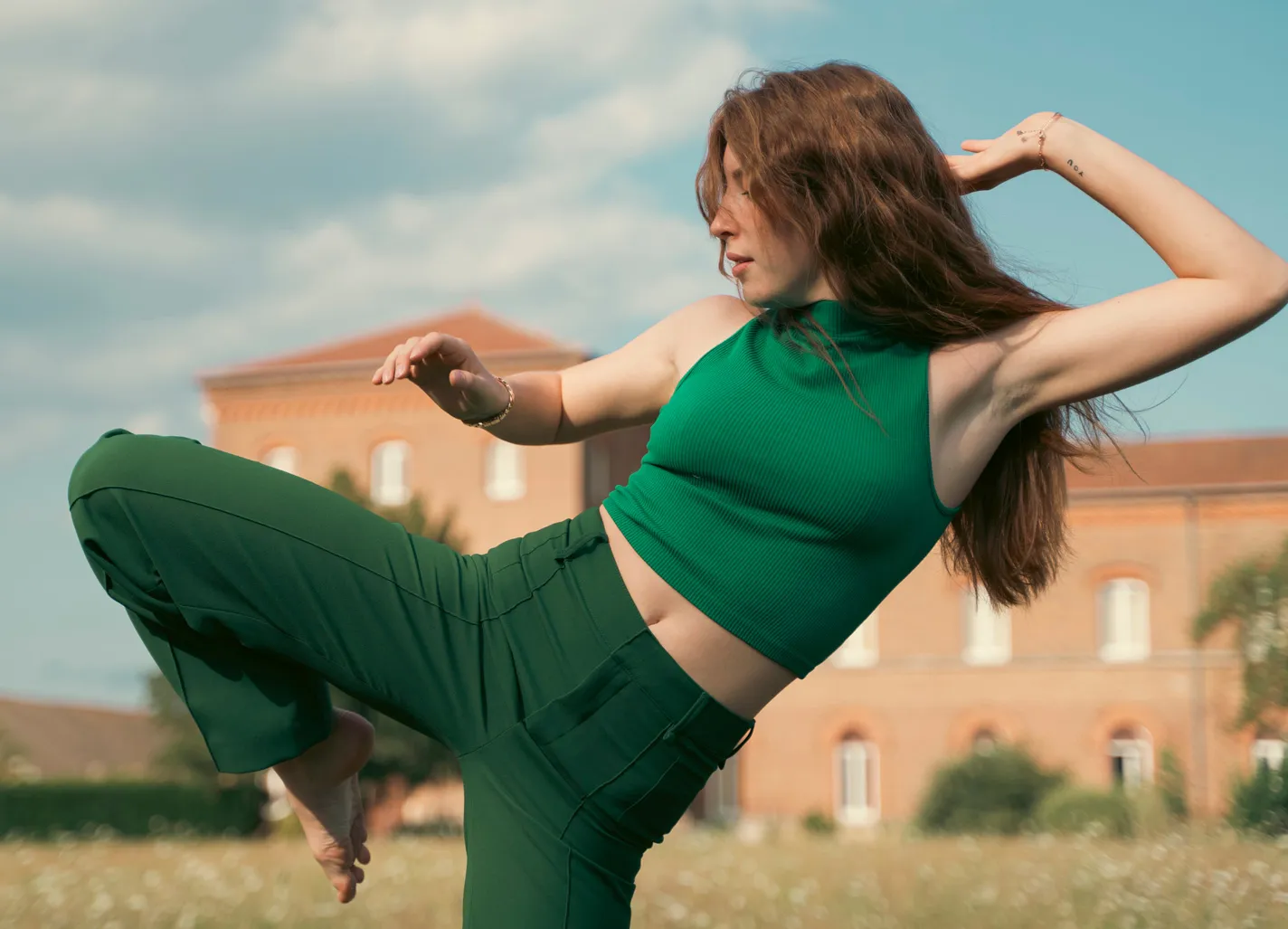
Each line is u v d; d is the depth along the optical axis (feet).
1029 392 6.50
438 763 83.76
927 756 108.68
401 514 94.38
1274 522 105.29
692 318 7.65
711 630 6.23
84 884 21.71
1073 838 36.37
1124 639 107.65
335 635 6.28
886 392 6.25
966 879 21.30
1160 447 114.73
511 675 6.31
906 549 6.29
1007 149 6.72
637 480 6.63
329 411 119.34
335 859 7.06
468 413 7.43
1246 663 75.56
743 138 6.45
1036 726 107.14
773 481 6.13
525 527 113.60
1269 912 14.62
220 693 6.46
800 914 17.70
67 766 144.15
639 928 16.76
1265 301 6.14
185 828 81.82
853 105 6.42
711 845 37.78
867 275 6.32
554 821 6.23
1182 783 68.03
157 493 6.21
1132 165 6.46
